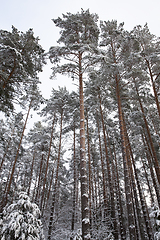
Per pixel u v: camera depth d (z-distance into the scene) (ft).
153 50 43.80
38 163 87.35
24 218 18.65
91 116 64.54
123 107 55.36
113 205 41.39
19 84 41.98
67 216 52.70
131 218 28.17
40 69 43.93
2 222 18.47
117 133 63.26
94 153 79.00
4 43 37.42
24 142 85.25
